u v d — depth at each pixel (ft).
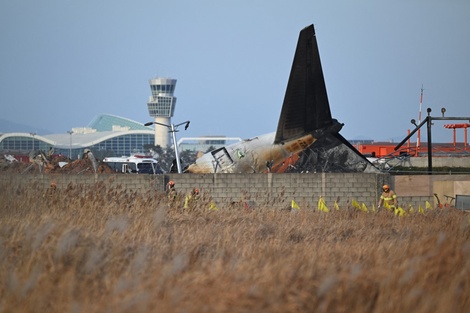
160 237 204.74
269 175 567.59
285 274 149.28
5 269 153.69
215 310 127.44
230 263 165.48
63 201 295.89
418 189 573.33
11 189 287.89
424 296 143.84
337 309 137.08
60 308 132.57
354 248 212.64
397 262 174.40
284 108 647.15
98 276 155.33
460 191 569.23
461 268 169.37
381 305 138.62
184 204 364.58
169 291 134.00
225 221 307.99
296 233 273.13
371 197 567.18
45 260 160.35
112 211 284.41
